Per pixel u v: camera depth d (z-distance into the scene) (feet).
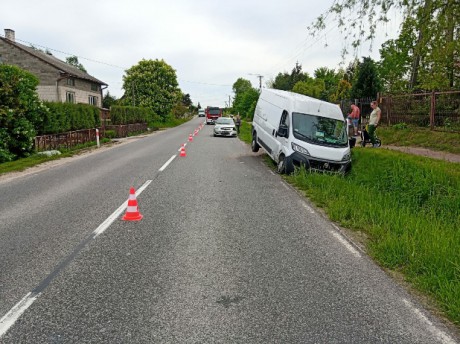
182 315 10.69
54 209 22.72
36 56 109.91
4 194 27.50
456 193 23.98
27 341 9.48
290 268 14.11
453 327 10.30
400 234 17.79
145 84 174.60
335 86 175.32
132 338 9.62
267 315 10.74
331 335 9.82
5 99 47.50
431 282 12.57
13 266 14.12
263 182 32.22
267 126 45.21
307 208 23.49
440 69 55.42
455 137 42.34
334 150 34.65
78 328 10.04
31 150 53.01
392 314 10.91
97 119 83.15
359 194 25.55
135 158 48.78
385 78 113.39
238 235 17.98
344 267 14.28
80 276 13.25
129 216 20.44
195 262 14.57
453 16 31.27
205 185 30.40
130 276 13.25
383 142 50.08
